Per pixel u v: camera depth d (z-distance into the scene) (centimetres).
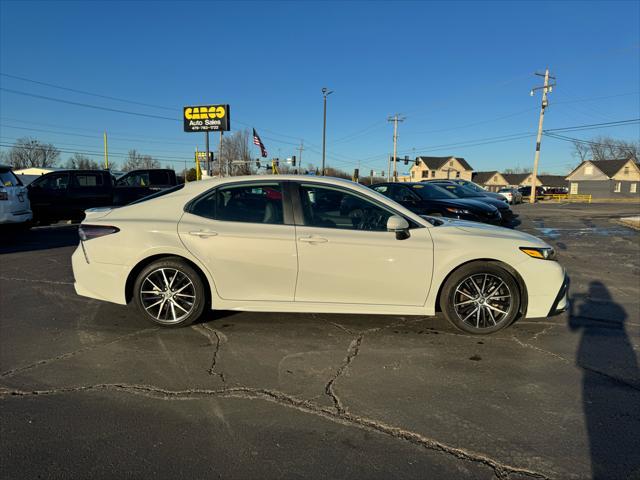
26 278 620
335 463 230
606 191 6384
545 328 431
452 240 400
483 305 404
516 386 314
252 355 363
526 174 9712
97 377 323
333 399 295
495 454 238
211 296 407
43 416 272
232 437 252
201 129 2386
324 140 3869
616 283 620
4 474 219
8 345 380
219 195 419
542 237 1140
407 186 1068
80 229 421
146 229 404
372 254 393
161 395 298
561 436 254
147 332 411
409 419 271
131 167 7488
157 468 225
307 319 449
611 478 219
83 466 226
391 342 393
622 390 310
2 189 958
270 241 395
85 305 493
